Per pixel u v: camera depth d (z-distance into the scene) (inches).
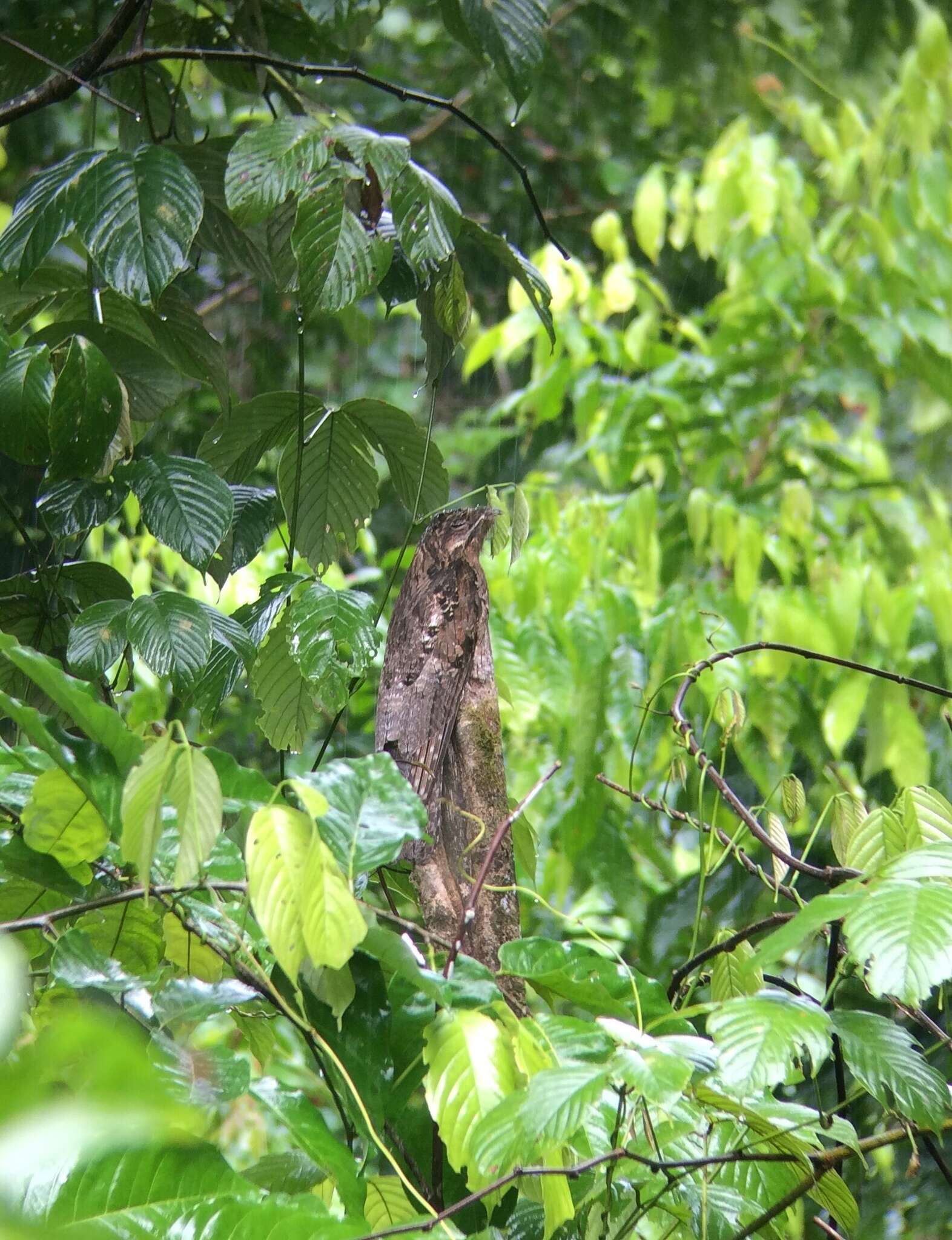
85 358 268.7
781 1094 302.0
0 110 273.1
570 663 324.8
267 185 264.8
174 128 282.4
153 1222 251.3
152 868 259.1
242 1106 297.1
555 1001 266.1
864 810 267.9
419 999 260.7
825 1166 260.4
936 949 254.2
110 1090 137.4
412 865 271.4
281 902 253.8
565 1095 253.8
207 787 253.9
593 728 319.6
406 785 259.1
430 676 269.3
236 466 280.8
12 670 278.4
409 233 265.9
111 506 272.5
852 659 329.1
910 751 316.2
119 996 259.8
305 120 266.7
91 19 295.9
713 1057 256.7
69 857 259.1
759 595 338.3
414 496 279.9
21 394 268.2
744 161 372.8
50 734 257.9
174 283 280.5
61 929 262.2
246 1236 251.8
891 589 361.4
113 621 269.0
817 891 315.3
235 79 293.3
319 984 257.4
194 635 268.5
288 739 277.3
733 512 331.9
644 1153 258.7
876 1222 304.7
